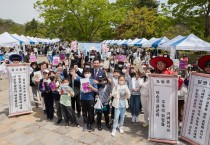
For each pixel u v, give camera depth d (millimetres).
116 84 5328
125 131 5508
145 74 6117
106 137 5180
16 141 5059
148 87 5359
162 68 5035
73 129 5656
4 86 10828
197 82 4715
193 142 4715
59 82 6094
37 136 5293
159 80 4828
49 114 6371
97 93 5461
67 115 5770
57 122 6027
